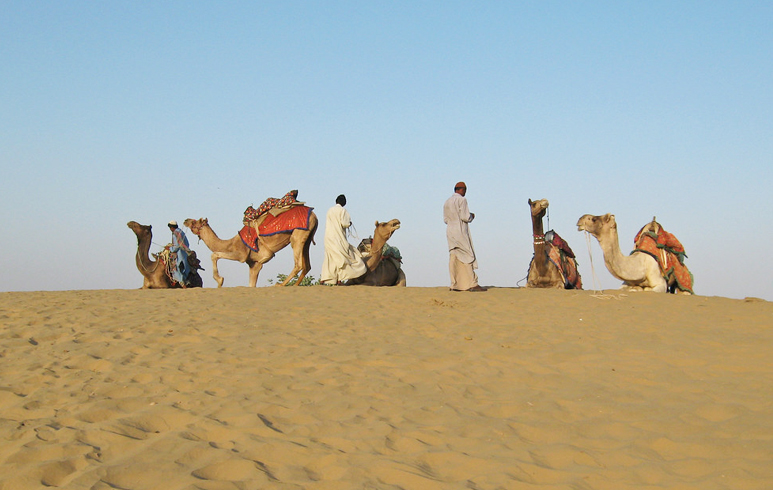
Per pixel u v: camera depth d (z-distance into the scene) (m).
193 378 6.27
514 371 6.48
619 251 12.48
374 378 6.24
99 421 5.11
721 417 5.05
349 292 12.63
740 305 10.30
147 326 8.52
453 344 7.75
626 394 5.67
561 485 3.87
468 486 3.84
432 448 4.46
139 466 4.12
